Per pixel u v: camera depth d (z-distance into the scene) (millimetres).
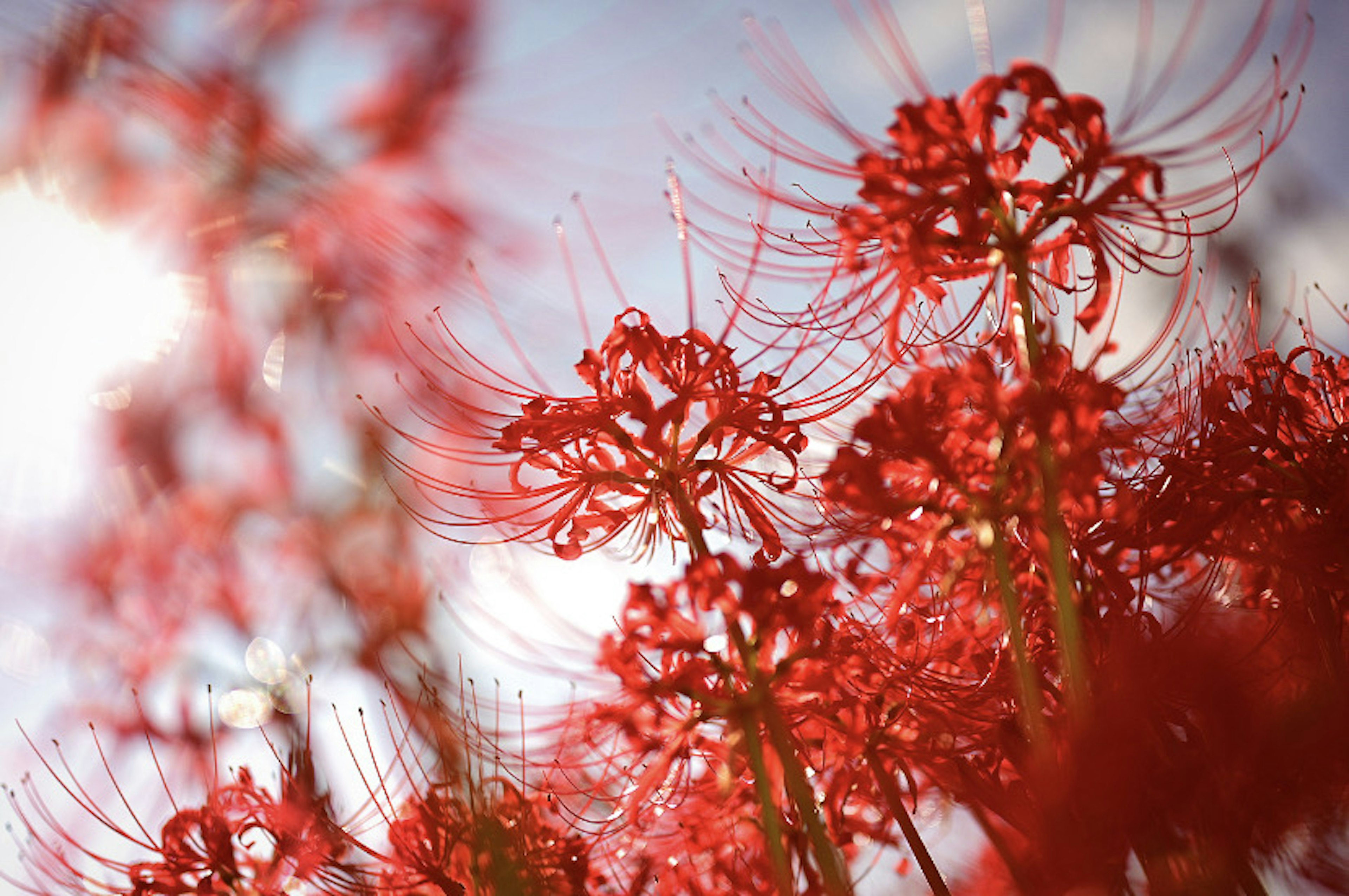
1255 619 869
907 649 865
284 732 886
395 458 884
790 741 841
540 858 843
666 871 863
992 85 861
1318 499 878
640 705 840
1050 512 832
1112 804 800
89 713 1032
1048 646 862
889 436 842
